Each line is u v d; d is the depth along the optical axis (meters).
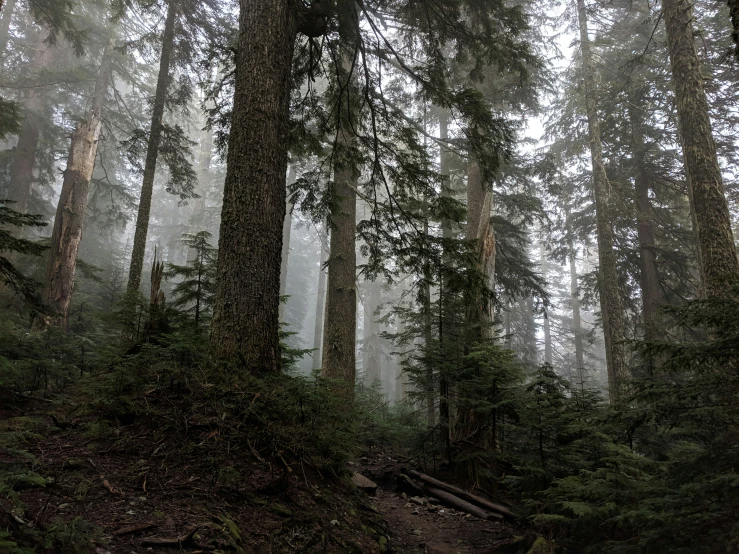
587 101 16.25
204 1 12.73
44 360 6.16
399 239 8.51
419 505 7.18
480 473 7.74
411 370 8.79
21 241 4.87
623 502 4.32
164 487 3.55
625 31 18.34
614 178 18.42
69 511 2.88
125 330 8.12
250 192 5.59
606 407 7.12
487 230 11.19
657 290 17.05
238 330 5.16
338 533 4.01
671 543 3.49
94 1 18.25
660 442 6.48
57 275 12.66
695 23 14.70
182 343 5.14
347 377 10.97
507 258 16.61
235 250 5.43
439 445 8.48
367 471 8.43
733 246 8.72
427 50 8.65
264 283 5.42
